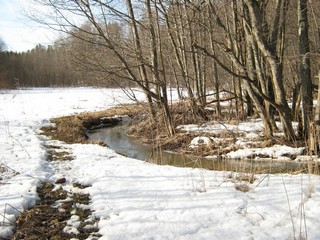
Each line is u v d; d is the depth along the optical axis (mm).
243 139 10719
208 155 10086
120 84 12508
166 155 10555
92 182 6168
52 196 5602
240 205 4867
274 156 9156
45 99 29719
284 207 4684
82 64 10344
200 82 14500
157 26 11516
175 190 5574
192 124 13570
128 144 12492
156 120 13305
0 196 5324
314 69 11859
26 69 65812
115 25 10812
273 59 9016
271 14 12000
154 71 11477
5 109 21484
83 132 14164
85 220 4723
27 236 4301
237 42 11422
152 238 4074
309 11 11180
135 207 4969
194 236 4102
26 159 7621
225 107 17797
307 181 5617
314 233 3980
